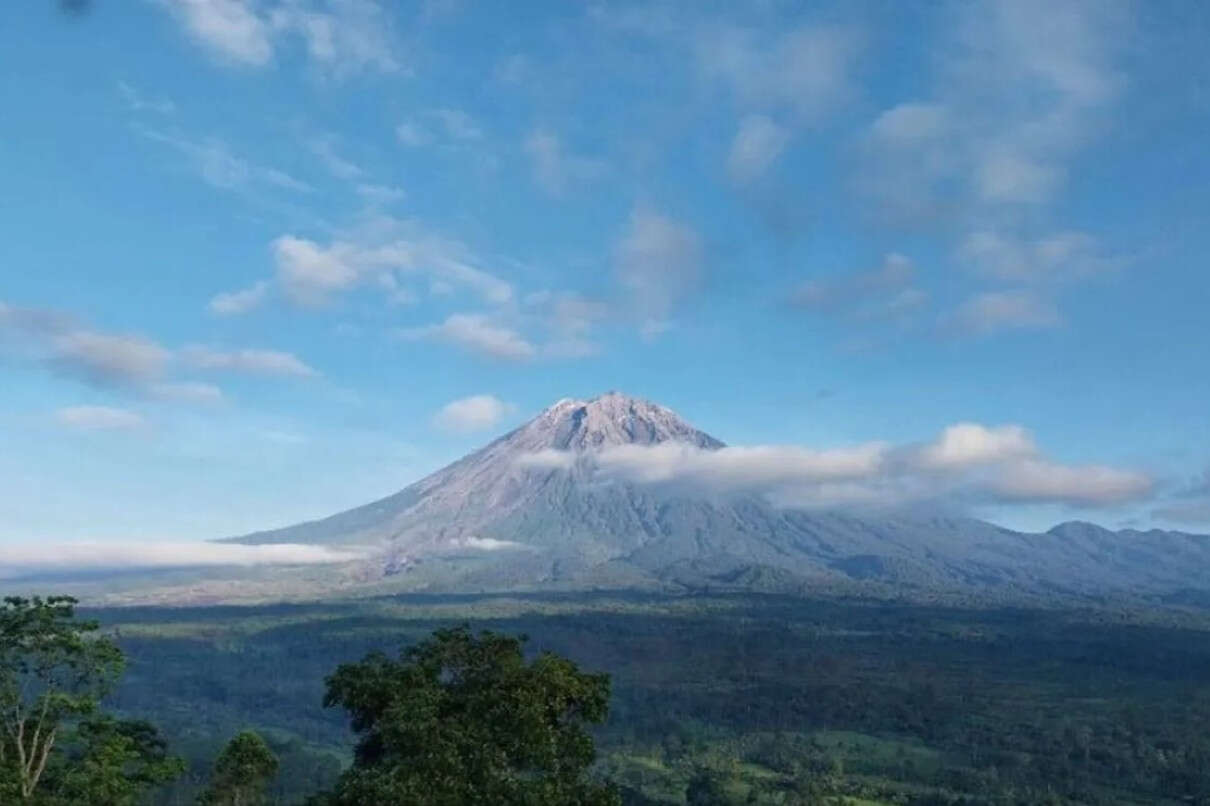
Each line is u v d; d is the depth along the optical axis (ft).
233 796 161.38
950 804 369.09
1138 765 422.82
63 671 143.33
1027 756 449.89
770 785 399.44
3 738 139.33
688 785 402.11
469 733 120.16
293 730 574.15
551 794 115.14
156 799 285.02
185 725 557.74
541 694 125.80
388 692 126.00
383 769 116.06
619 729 534.37
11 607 137.69
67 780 135.03
